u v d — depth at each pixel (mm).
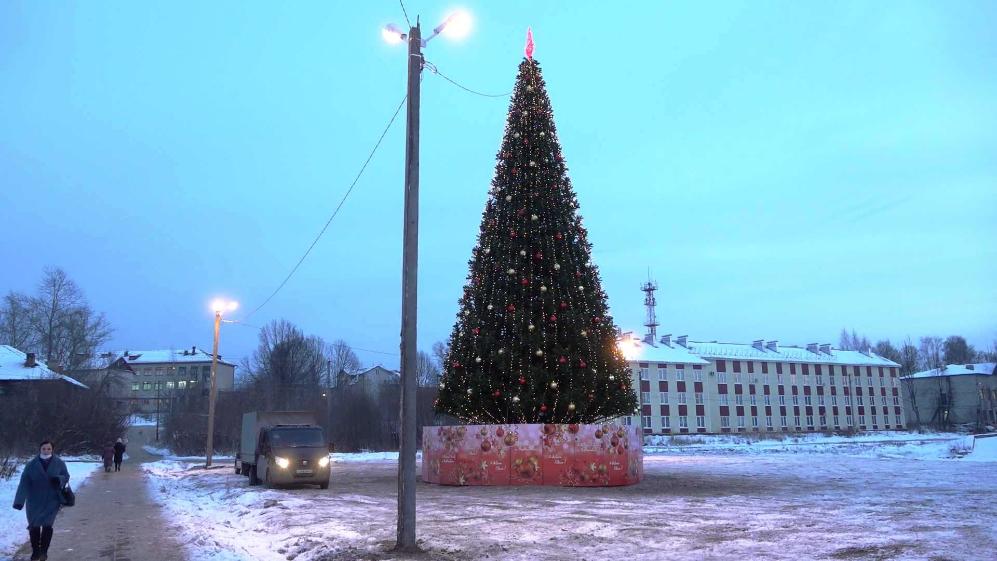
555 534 11484
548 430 21047
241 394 75188
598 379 21641
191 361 133375
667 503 15938
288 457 23047
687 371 91438
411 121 11578
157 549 11852
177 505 19828
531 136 23297
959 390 117312
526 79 23859
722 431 93062
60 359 73375
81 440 54344
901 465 29859
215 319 43250
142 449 77125
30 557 11016
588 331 21781
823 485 20312
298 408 72500
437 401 22844
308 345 98375
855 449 52312
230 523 15414
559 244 22406
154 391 131750
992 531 10992
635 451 21906
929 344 152500
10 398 52500
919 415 122188
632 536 11156
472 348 22062
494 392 21547
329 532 12250
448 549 10453
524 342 21312
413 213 11320
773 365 100750
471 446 21547
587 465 20688
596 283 22797
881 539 10367
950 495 16828
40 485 10383
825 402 104562
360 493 20641
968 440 52344
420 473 29422
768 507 14852
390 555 10133
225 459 58469
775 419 98625
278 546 11805
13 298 75500
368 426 69000
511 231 22438
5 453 42625
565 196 23000
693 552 9766
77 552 11633
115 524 15359
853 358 111750
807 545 10055
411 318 11047
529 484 20922
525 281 21750
